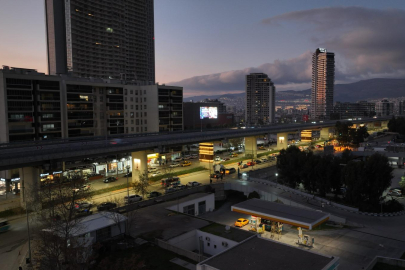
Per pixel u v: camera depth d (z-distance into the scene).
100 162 94.19
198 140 98.25
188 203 65.56
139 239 44.28
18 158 54.81
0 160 52.34
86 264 34.47
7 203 68.44
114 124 117.75
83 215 55.53
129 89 123.44
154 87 125.06
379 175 67.50
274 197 74.88
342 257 45.06
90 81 119.81
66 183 62.06
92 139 90.69
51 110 93.81
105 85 114.06
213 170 101.25
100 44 199.75
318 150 134.50
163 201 65.62
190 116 184.62
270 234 55.41
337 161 76.81
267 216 53.84
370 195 68.88
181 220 51.97
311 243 49.19
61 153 61.88
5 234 51.03
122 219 45.56
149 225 49.75
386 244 49.81
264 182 85.00
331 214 61.84
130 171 100.81
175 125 134.00
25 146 71.38
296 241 51.56
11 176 77.62
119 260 36.12
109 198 70.75
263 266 30.81
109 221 45.06
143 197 72.12
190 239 46.22
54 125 94.81
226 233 45.09
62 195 50.66
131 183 84.62
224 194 82.69
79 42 189.12
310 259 32.38
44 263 34.12
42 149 63.81
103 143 78.56
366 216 63.88
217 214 69.31
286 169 84.62
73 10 184.62
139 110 127.00
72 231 40.47
